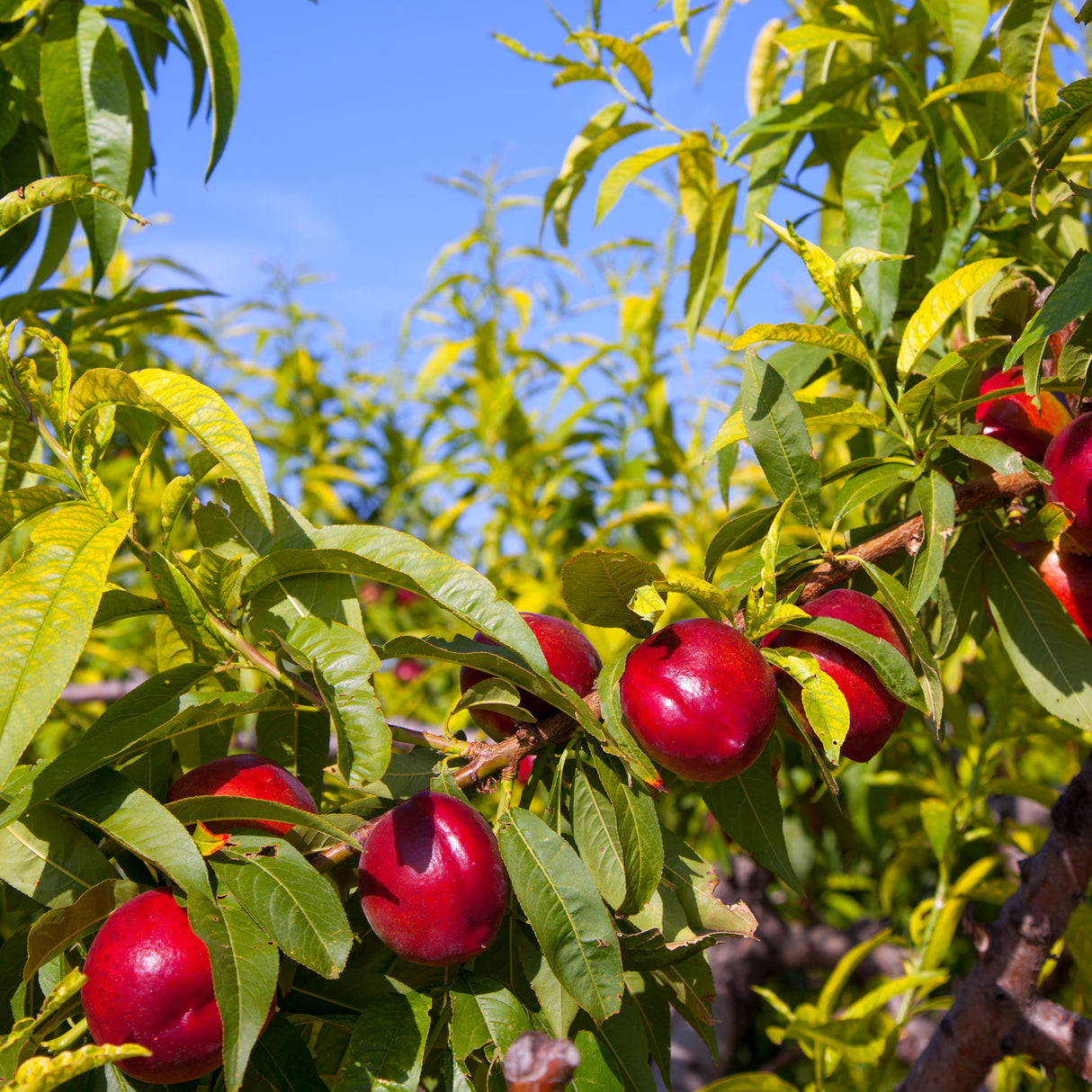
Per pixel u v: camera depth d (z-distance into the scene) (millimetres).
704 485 3656
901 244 1723
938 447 1369
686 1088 3168
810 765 1447
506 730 1399
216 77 1908
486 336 4117
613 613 1313
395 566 1210
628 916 1170
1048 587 1525
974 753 2680
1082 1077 1780
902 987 2215
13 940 1190
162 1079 1036
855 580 1558
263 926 997
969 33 1812
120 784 1103
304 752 1424
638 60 2211
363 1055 1064
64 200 1164
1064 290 1139
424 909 1100
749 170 2191
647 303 4008
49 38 1914
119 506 3609
